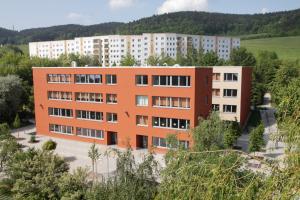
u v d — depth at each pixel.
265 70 75.38
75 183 19.62
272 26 185.50
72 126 44.91
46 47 166.00
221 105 49.38
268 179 5.34
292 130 5.58
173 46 139.38
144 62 132.50
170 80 35.91
